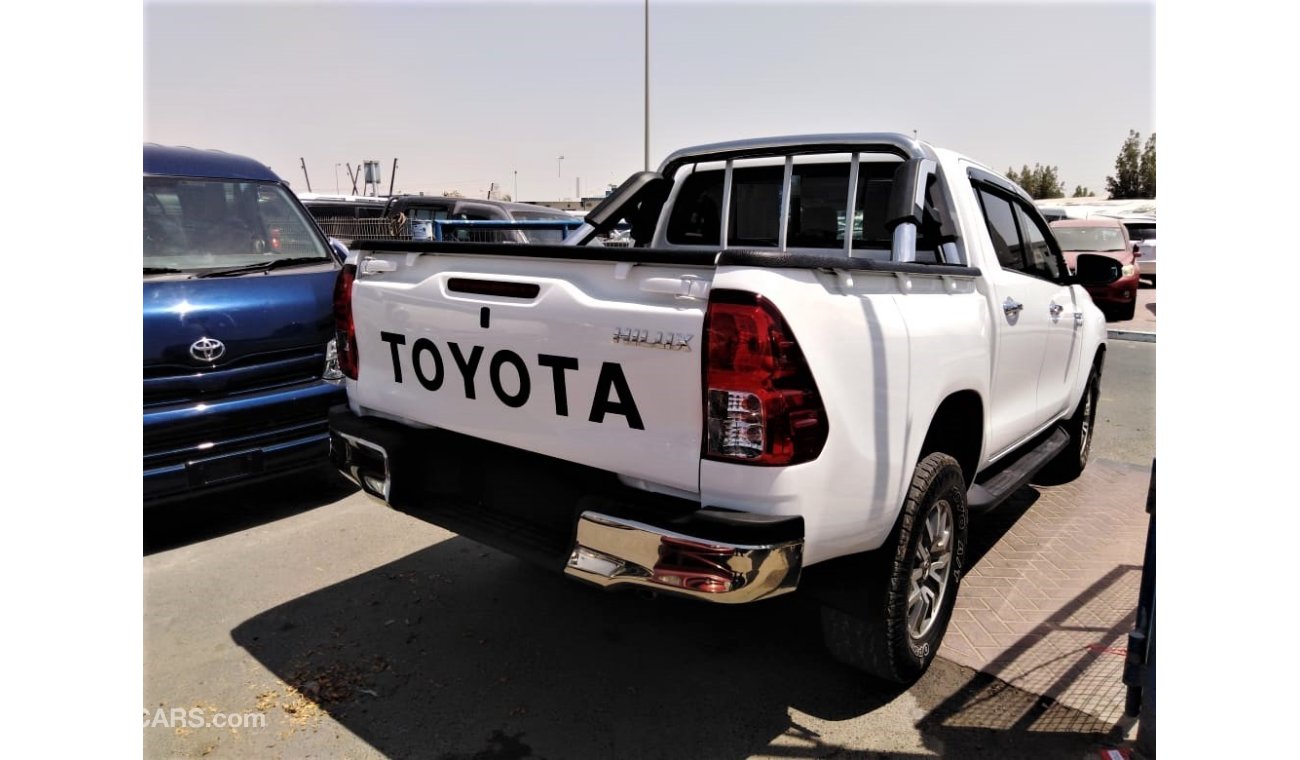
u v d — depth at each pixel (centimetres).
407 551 439
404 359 313
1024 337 392
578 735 280
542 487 277
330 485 550
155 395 436
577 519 249
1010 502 518
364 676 317
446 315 291
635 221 470
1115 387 916
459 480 304
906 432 271
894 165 374
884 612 278
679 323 230
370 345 328
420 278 306
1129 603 376
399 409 319
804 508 230
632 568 237
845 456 242
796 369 226
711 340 224
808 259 235
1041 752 270
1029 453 439
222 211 541
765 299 221
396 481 313
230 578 405
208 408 445
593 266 251
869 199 387
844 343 241
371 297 323
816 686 310
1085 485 556
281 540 455
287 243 561
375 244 327
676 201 458
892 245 348
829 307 238
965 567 417
